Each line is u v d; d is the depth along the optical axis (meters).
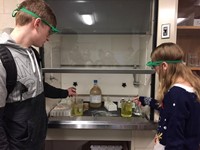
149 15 1.61
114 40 1.94
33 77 1.06
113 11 1.64
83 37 1.93
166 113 1.06
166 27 1.42
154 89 1.50
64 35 1.88
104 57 1.96
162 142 1.10
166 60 1.12
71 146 2.30
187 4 1.76
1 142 0.90
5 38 0.97
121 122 1.51
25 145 1.02
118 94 2.06
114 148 1.74
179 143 1.00
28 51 1.06
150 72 1.51
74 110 1.68
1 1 1.51
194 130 1.06
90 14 1.65
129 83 2.04
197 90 1.08
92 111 1.79
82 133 1.61
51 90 1.41
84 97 2.04
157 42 1.47
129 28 1.67
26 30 1.02
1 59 0.91
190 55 1.83
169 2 1.40
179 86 1.06
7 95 0.96
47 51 1.60
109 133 1.62
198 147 1.10
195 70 1.68
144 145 1.62
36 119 1.09
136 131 1.60
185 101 1.02
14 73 0.94
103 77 2.04
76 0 1.62
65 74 2.03
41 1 1.04
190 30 1.66
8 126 0.99
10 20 1.53
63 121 1.50
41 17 1.01
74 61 1.95
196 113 1.05
